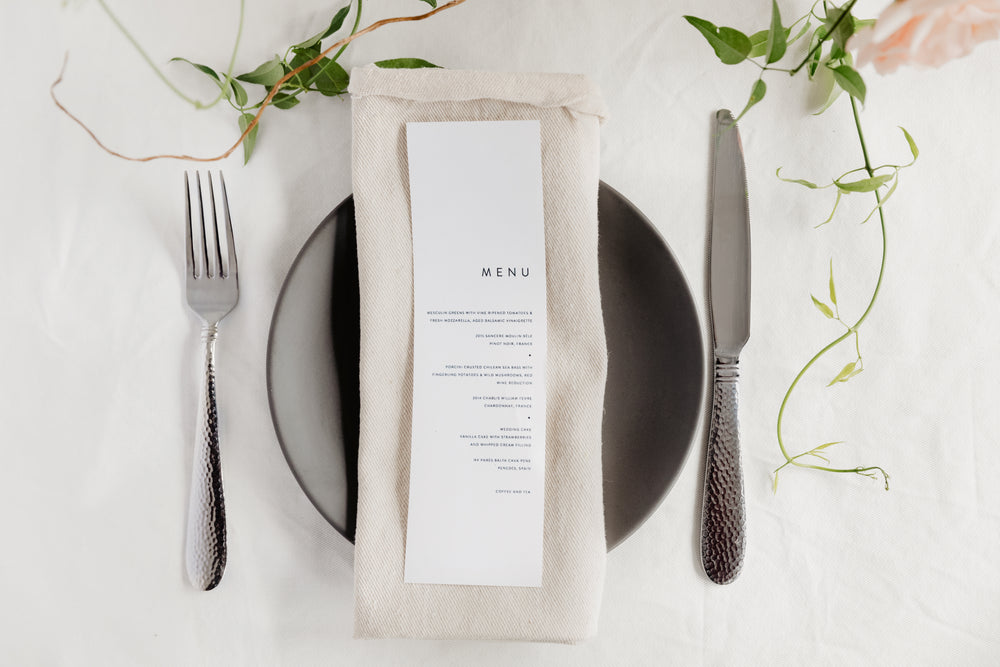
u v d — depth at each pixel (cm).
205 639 51
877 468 51
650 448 47
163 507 52
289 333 48
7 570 51
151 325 52
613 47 52
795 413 51
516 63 52
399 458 47
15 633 51
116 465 52
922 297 52
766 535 51
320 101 52
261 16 53
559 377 47
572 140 47
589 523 46
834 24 43
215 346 52
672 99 52
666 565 51
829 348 48
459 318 47
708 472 50
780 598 51
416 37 52
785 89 52
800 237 52
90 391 52
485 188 47
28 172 53
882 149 52
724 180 51
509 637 46
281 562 51
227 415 52
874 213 52
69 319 52
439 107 47
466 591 46
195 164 52
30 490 52
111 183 53
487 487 47
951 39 39
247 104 52
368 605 46
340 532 47
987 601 50
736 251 50
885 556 51
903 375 51
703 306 51
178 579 51
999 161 51
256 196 52
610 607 51
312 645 51
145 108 52
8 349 52
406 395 47
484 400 47
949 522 51
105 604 51
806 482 51
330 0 52
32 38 53
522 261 47
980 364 51
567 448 46
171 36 53
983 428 51
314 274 48
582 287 46
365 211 47
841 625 51
